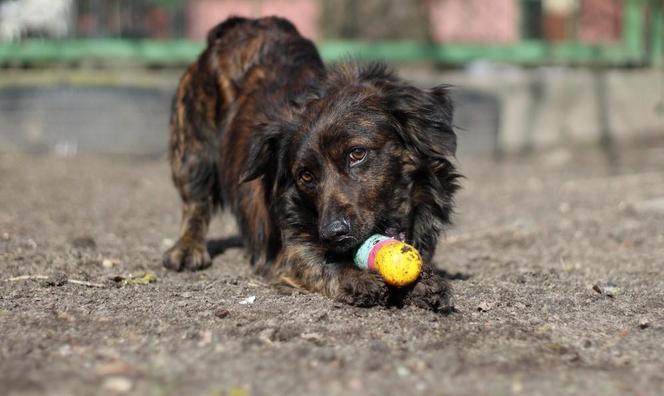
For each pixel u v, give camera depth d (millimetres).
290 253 2031
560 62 4742
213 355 1686
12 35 4445
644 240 2529
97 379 1611
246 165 2051
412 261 1852
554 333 1801
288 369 1644
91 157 4012
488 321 1841
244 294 1995
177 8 4535
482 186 3523
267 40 2299
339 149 1954
